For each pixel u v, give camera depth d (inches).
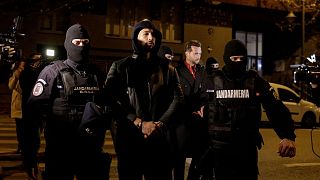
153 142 142.5
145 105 144.8
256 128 142.4
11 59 261.1
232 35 941.8
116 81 145.1
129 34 802.8
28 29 705.6
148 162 143.5
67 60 143.7
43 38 722.2
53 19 736.3
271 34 1023.6
